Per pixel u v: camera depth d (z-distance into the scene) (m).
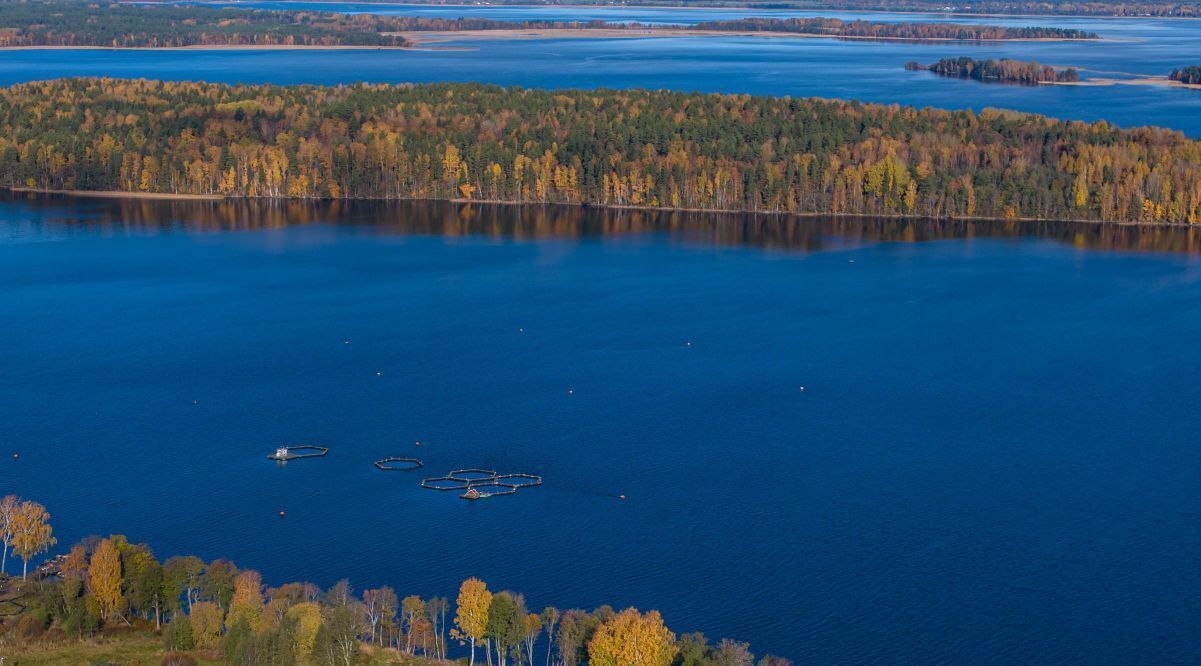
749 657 167.00
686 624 182.88
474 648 174.50
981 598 190.25
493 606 170.12
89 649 168.00
